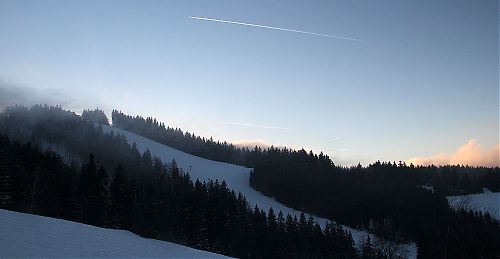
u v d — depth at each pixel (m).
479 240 86.44
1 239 25.42
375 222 131.50
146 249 36.12
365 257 81.56
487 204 153.50
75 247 28.66
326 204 159.00
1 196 67.88
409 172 174.50
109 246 32.66
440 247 86.62
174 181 125.44
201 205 98.44
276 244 89.44
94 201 80.94
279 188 174.62
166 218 81.88
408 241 111.38
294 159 190.00
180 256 36.69
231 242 91.81
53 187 78.94
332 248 91.50
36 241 27.11
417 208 127.12
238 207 110.06
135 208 82.12
